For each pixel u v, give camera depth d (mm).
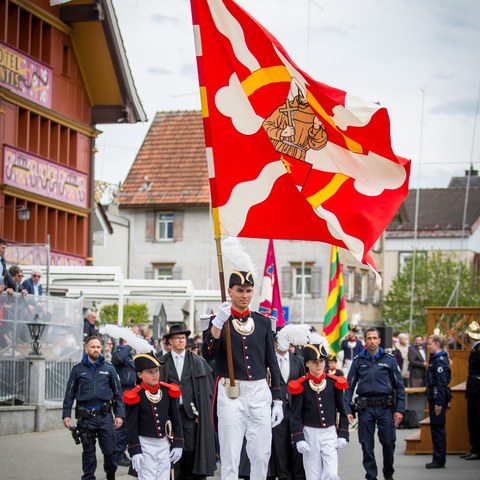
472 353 19969
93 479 15258
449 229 80375
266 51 11797
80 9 36344
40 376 22594
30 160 34188
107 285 31125
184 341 15555
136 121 39094
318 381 13281
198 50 11719
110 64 37875
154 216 60312
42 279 29516
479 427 19906
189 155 61875
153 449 12336
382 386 16141
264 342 11289
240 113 11875
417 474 17531
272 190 11914
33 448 19812
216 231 11438
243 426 11086
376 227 12094
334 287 28531
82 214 38031
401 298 68062
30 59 34312
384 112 11984
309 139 12055
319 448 13250
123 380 18469
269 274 24297
